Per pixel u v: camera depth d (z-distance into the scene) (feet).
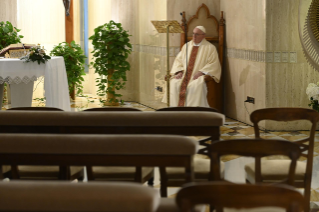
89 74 35.01
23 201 5.24
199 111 10.67
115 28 30.71
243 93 24.14
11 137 7.91
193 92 25.04
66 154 7.76
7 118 9.67
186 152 7.38
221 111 26.03
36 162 7.86
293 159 7.63
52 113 9.78
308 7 21.34
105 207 5.16
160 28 22.72
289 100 21.98
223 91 26.48
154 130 9.59
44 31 32.99
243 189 5.26
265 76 21.76
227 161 16.65
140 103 31.12
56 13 33.19
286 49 21.66
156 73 27.68
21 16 32.19
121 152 7.53
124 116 9.61
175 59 25.68
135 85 31.94
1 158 7.89
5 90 30.07
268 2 21.30
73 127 9.69
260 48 22.02
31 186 5.41
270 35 21.50
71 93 31.94
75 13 34.12
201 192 5.33
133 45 31.35
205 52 25.30
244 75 23.91
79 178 10.43
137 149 7.49
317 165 15.85
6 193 5.30
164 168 8.74
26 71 19.67
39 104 30.17
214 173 7.65
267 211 6.94
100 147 7.60
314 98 20.11
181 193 5.31
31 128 9.77
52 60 20.81
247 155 7.68
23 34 32.37
